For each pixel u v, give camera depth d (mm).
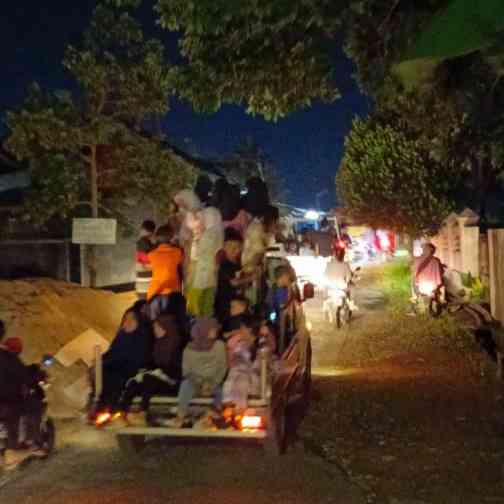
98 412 7906
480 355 13680
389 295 23672
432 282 18859
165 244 9695
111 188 19500
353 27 7523
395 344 15367
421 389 11156
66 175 17875
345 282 18344
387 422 9461
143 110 18078
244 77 8398
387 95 7898
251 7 5996
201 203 9930
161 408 8039
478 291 19703
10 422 7637
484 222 24531
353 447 8516
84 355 11047
